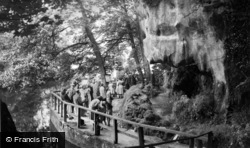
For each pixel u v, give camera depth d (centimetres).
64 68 2444
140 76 2147
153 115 1101
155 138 1005
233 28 901
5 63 2298
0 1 551
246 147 754
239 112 889
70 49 2425
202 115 1028
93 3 2098
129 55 2378
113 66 2569
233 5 901
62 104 1399
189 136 707
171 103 1346
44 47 2267
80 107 1149
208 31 959
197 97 1104
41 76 2348
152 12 1170
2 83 2202
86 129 1140
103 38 2397
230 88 917
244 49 888
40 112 1834
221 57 929
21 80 2253
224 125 885
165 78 1795
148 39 1274
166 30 1124
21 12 591
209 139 739
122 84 1897
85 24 2153
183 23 1023
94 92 1462
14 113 1780
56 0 646
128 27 2170
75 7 2008
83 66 2531
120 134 1073
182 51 1073
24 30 642
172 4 1062
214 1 932
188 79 1252
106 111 1181
